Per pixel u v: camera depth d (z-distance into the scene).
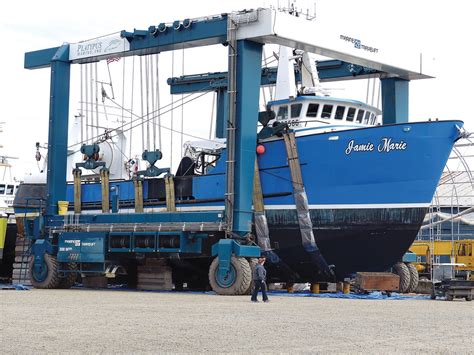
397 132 24.39
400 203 24.48
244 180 24.38
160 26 26.80
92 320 13.50
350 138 25.00
